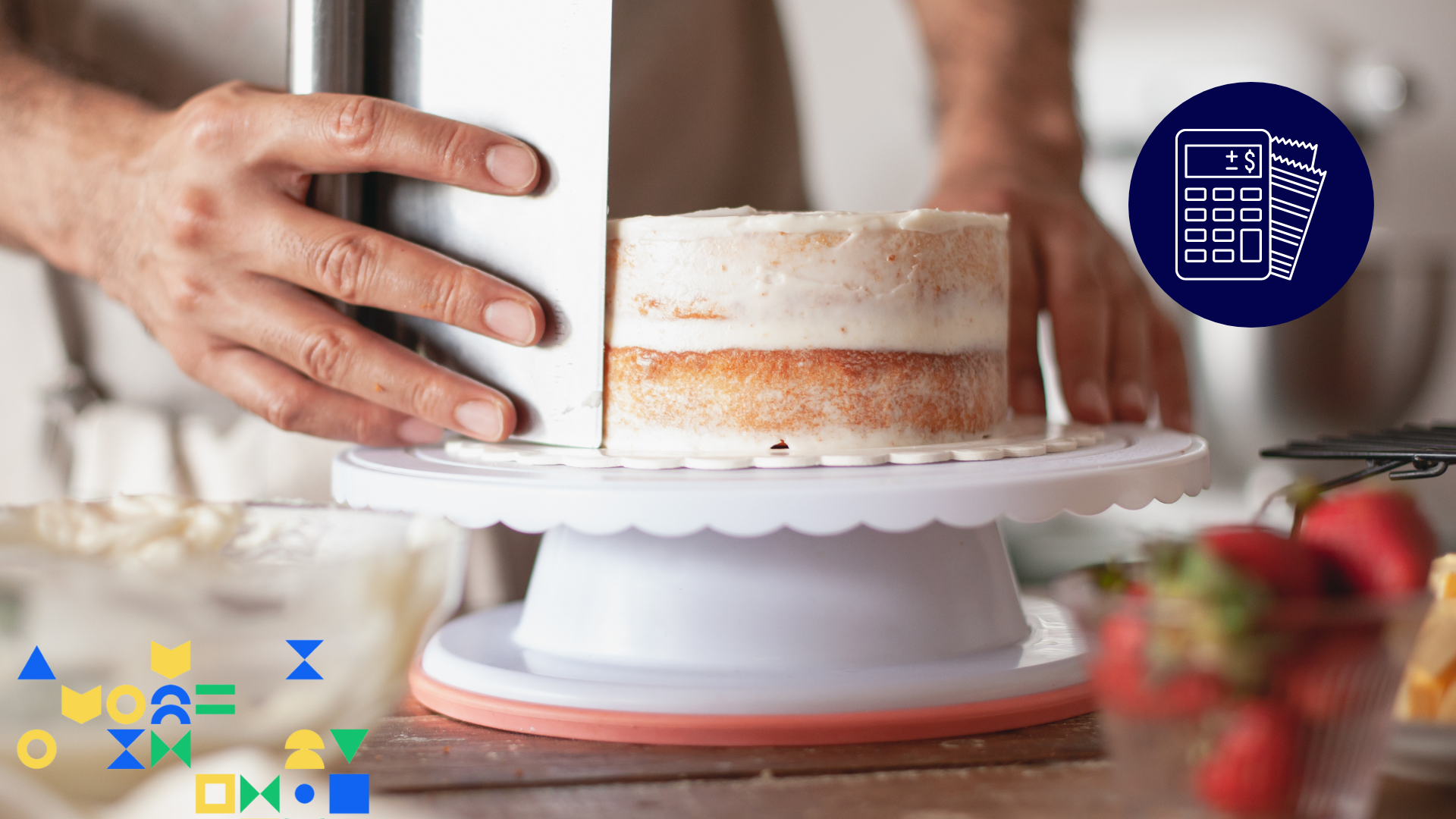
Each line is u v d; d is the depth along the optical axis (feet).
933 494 1.71
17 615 1.39
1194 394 3.99
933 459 1.87
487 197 2.00
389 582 1.46
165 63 2.81
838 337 1.94
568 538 1.97
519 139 1.98
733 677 1.82
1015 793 1.61
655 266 1.96
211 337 2.11
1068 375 2.39
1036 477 1.74
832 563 1.87
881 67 4.99
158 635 1.40
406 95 2.05
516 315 1.94
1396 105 3.98
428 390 1.97
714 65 3.13
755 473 1.80
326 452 2.81
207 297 2.05
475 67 2.00
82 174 2.17
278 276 2.02
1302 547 1.45
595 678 1.83
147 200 2.08
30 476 2.81
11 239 2.34
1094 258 2.60
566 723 1.78
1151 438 2.10
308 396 2.08
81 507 1.57
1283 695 1.40
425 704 1.91
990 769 1.68
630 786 1.65
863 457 1.86
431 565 1.50
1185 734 1.42
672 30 3.06
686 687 1.78
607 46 1.92
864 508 1.70
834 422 1.94
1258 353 3.88
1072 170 2.83
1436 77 5.01
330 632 1.43
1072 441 2.00
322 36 2.02
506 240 2.00
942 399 1.99
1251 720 1.40
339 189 2.03
